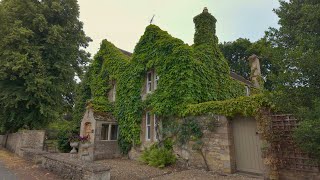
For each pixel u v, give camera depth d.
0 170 9.96
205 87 13.12
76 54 21.88
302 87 5.05
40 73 17.70
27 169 10.30
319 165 6.82
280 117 7.94
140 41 15.95
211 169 9.92
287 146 7.65
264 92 6.00
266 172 8.09
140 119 14.45
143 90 14.96
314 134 4.54
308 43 5.61
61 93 20.05
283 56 5.32
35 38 18.89
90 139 14.91
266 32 6.96
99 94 18.80
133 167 11.16
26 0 18.45
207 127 10.32
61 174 8.89
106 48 19.78
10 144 18.56
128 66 16.52
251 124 9.45
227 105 9.66
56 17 20.55
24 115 18.70
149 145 13.45
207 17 15.87
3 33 17.67
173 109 12.08
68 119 29.38
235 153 9.76
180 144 11.39
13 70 16.62
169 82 12.76
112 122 15.88
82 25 22.02
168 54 13.45
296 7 7.24
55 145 18.44
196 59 13.66
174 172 9.79
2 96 17.95
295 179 7.34
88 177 7.26
